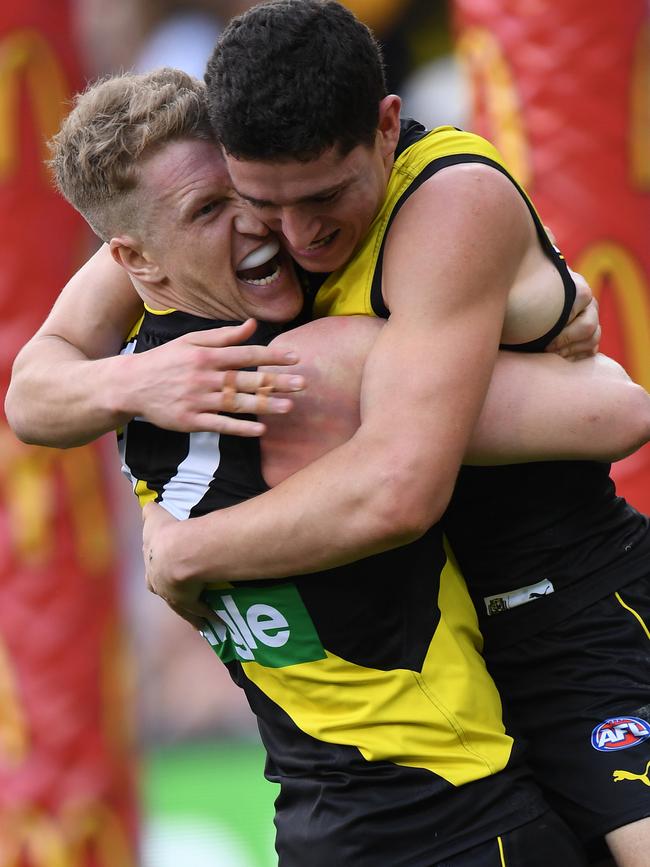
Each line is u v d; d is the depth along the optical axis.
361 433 7.38
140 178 7.62
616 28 12.60
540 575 8.41
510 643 8.52
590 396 8.00
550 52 12.56
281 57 6.95
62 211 13.77
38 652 13.84
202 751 21.30
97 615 14.06
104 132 7.65
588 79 12.59
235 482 7.88
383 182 7.51
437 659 7.90
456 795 7.79
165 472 8.14
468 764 7.82
